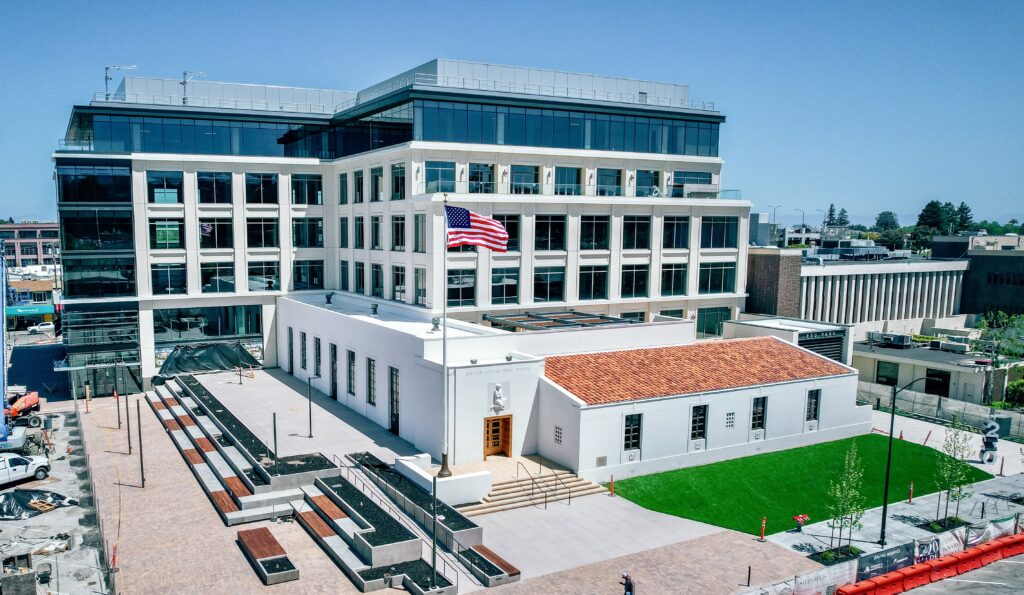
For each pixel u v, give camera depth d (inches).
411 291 2048.5
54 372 2475.4
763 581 1074.7
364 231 2309.3
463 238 1401.3
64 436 1715.1
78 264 2122.3
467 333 1689.2
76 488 1381.6
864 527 1314.0
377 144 2239.2
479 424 1453.0
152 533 1172.5
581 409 1391.5
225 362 2336.4
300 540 1161.4
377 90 2433.6
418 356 1509.6
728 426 1592.0
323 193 2475.4
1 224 6028.5
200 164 2262.6
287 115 2395.4
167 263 2241.6
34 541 1144.2
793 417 1696.6
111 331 2175.2
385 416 1694.1
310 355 2151.8
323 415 1815.9
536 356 1592.0
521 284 2100.1
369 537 1085.8
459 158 2068.2
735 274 2496.3
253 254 2373.3
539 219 2116.1
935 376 2338.8
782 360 1807.3
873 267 2913.4
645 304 2327.8
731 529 1273.4
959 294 3336.6
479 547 1127.0
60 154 2068.2
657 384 1549.0
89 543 1140.5
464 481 1282.0
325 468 1364.4
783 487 1473.9
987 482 1568.7
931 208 7854.3
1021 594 1099.3
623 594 1020.5
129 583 1008.2
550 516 1279.5
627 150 2351.1
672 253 2356.1
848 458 1344.7
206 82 2417.6
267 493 1282.0
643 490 1409.9
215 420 1704.0
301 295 2448.3
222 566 1062.4
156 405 1973.4
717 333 2484.0
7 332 3580.2
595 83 2412.6
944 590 1108.5
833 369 1803.6
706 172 2502.5
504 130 2154.3
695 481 1465.3
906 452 1716.3
